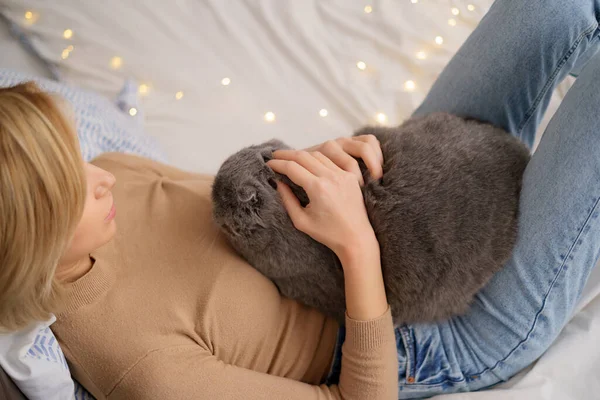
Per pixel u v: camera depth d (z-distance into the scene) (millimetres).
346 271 699
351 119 1290
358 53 1356
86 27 1346
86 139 1025
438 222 691
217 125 1272
